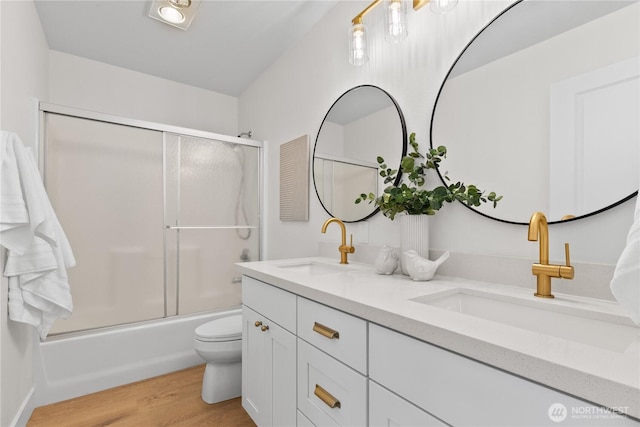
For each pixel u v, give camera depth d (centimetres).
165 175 232
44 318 151
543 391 50
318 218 207
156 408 172
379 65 165
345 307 89
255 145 272
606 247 90
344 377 91
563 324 81
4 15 138
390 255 130
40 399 173
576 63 95
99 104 263
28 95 180
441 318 70
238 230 262
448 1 115
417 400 70
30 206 135
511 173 109
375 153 164
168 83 299
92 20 209
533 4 106
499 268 109
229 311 251
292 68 239
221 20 209
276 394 126
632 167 84
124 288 212
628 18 86
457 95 127
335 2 194
